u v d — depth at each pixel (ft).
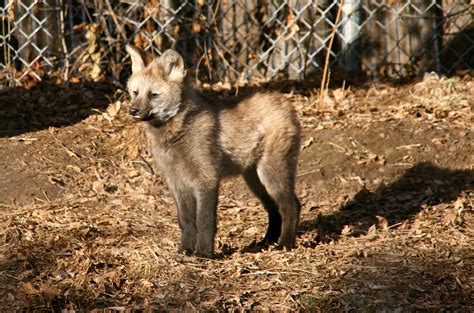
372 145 40.78
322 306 26.32
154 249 30.27
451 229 32.24
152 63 31.01
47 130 42.16
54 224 32.94
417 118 42.88
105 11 49.83
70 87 48.93
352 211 36.19
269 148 32.04
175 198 31.24
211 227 30.27
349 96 46.73
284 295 26.96
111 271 28.45
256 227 34.68
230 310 25.96
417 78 50.06
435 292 27.17
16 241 30.83
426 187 37.63
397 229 33.17
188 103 30.58
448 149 40.14
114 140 41.52
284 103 32.86
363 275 28.17
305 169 39.47
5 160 38.81
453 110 43.75
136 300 26.73
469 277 28.07
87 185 37.93
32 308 26.30
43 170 38.27
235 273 28.40
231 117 31.32
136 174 39.17
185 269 28.48
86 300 26.66
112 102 46.24
